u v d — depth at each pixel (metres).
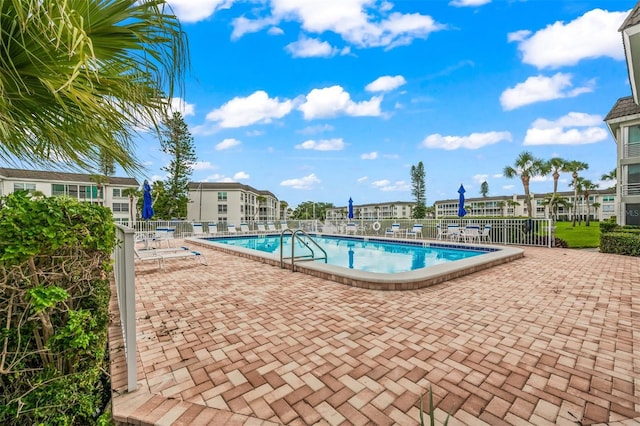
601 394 2.09
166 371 2.38
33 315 1.67
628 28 6.34
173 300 4.29
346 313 3.73
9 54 1.12
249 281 5.46
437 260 9.85
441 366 2.46
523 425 1.80
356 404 1.99
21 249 1.47
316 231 18.95
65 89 1.21
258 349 2.76
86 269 1.99
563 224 42.12
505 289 4.87
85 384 1.88
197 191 42.72
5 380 1.70
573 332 3.13
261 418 1.85
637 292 4.68
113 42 1.37
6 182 23.31
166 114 1.61
